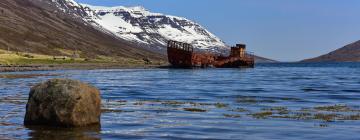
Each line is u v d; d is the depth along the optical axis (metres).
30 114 26.34
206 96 48.31
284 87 63.72
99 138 22.81
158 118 30.39
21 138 22.55
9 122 27.45
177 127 26.55
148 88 61.44
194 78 94.44
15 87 60.41
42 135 23.38
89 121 26.70
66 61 174.25
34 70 130.25
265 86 66.25
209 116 31.45
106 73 119.62
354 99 44.88
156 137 23.25
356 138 23.06
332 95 49.50
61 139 22.42
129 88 61.25
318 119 29.89
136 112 33.62
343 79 90.62
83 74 110.12
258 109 35.78
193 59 170.75
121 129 25.62
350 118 30.30
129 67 184.88
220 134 24.22
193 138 23.05
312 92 53.88
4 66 122.81
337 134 24.22
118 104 39.47
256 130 25.50
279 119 29.91
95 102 27.16
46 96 26.09
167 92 54.12
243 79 90.56
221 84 71.69
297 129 25.84
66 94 25.84
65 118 25.67
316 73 134.50
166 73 124.94
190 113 33.16
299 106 38.19
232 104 39.72
